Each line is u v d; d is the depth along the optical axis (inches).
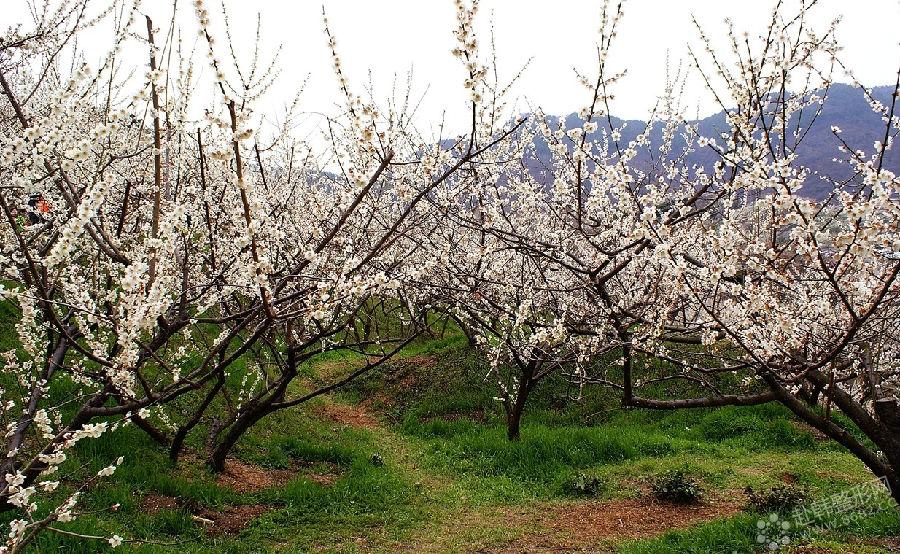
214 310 298.2
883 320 168.9
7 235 161.5
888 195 129.6
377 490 299.3
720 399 187.9
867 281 201.6
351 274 158.7
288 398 432.1
